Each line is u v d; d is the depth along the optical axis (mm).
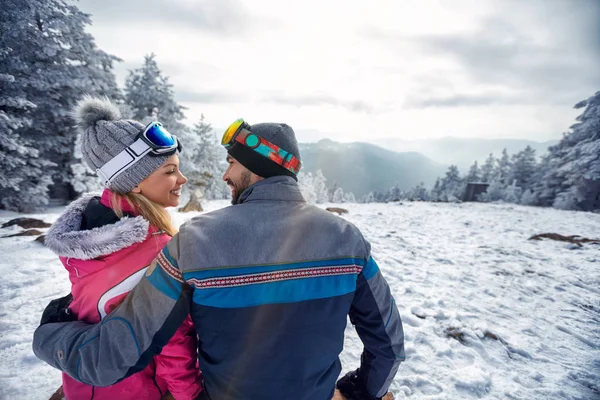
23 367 2277
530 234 8336
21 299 3387
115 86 16562
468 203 17406
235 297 878
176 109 18484
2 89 12320
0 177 10906
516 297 4000
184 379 1159
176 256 909
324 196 42938
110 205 1166
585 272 5059
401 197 88562
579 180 20797
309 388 996
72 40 14227
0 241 5680
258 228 928
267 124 1102
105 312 1040
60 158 14500
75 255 986
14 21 12484
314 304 931
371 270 1103
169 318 934
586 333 3146
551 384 2363
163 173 1232
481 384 2314
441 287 4262
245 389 954
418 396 2188
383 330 1188
